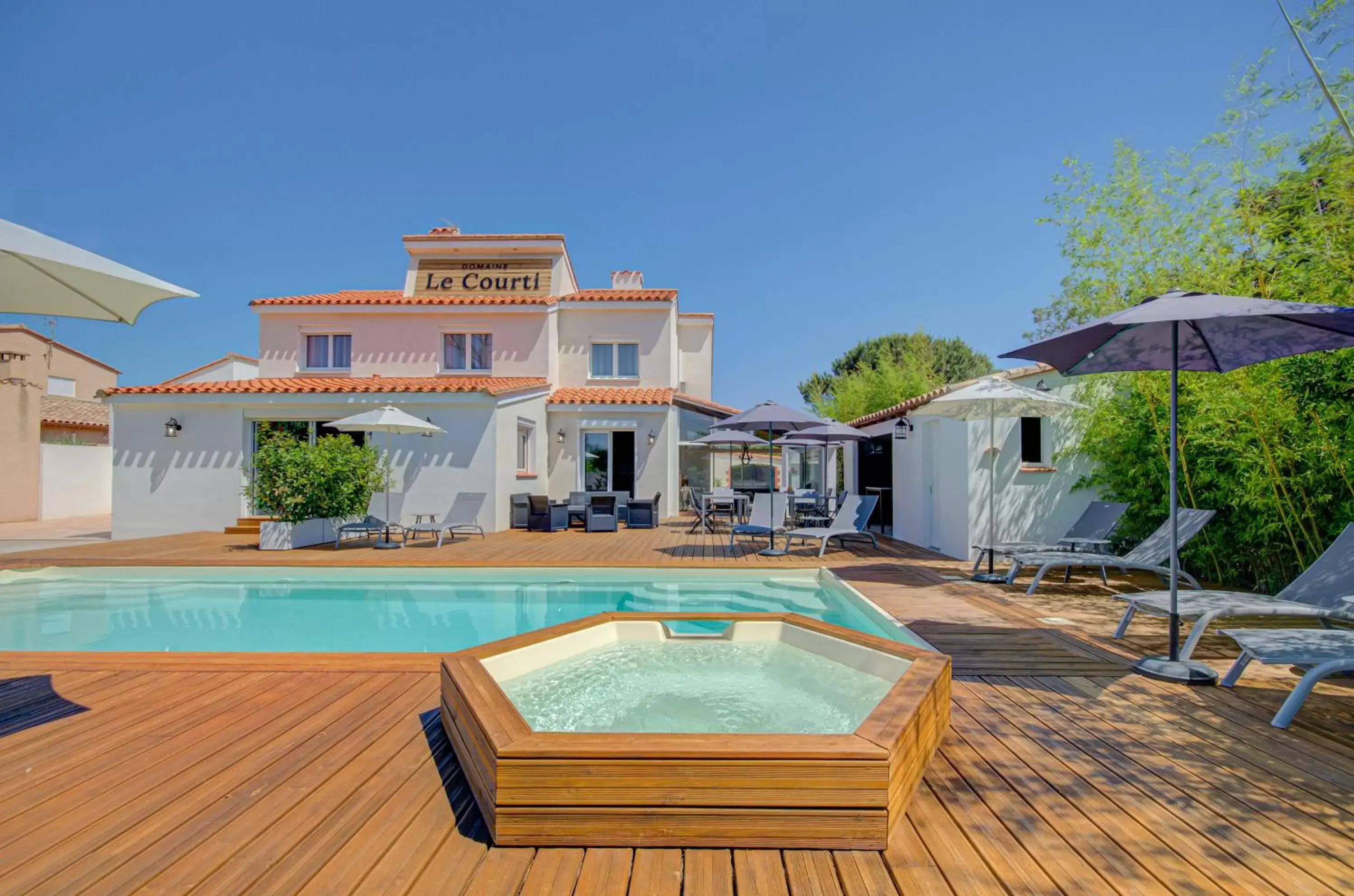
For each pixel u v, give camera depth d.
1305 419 6.11
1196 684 4.27
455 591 9.03
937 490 11.43
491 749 2.46
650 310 19.77
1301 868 2.24
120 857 2.31
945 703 3.48
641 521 15.35
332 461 11.99
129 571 10.01
